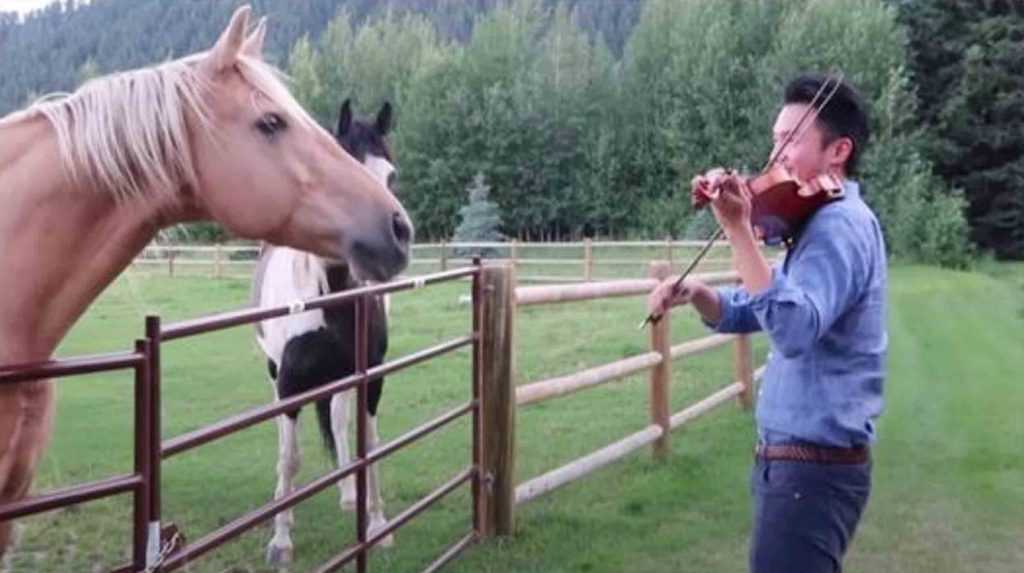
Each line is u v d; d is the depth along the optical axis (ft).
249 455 22.97
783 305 6.82
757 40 131.75
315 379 16.20
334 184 8.82
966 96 122.31
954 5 125.39
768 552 7.64
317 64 155.12
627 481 20.06
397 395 29.76
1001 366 36.22
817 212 7.43
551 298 17.56
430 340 40.93
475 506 16.37
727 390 26.40
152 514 8.39
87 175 8.07
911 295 67.36
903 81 116.78
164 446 8.61
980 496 19.48
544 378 31.32
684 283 8.33
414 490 19.53
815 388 7.52
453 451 22.65
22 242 7.98
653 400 21.54
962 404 28.66
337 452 16.99
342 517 17.97
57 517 17.78
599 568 15.37
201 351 39.91
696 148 130.31
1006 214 121.70
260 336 17.93
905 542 16.88
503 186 140.67
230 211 8.65
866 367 7.54
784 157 7.74
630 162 136.98
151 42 235.81
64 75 209.15
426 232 143.74
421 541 16.33
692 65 132.87
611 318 49.75
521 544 16.24
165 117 8.27
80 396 30.66
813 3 127.75
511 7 167.73
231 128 8.54
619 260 76.84
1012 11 124.57
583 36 145.79
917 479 20.66
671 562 15.71
